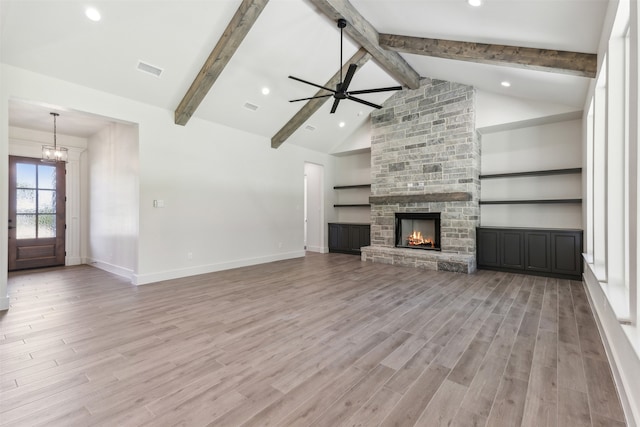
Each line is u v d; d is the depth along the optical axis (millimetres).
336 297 3830
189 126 5098
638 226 1610
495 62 3787
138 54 3777
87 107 3977
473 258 5441
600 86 3270
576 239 4668
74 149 6324
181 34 3695
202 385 1919
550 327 2830
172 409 1687
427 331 2762
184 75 4281
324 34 4328
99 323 2975
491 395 1806
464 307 3430
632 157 1674
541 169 5422
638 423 1381
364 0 3730
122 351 2387
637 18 1597
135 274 4555
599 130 3418
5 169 3383
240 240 5906
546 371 2066
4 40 3150
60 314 3232
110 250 5574
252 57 4348
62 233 6223
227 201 5676
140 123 4512
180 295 3939
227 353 2350
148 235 4621
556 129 5305
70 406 1716
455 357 2277
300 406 1713
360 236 7461
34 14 3010
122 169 5078
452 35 3832
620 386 1751
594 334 2664
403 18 3834
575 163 5133
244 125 5770
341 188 8219
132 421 1591
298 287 4328
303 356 2299
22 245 5750
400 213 6379
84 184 6504
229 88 4758
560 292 4027
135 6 3240
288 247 6922
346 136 7602
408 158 6258
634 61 1646
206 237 5348
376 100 6496
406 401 1755
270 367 2139
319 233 8172
